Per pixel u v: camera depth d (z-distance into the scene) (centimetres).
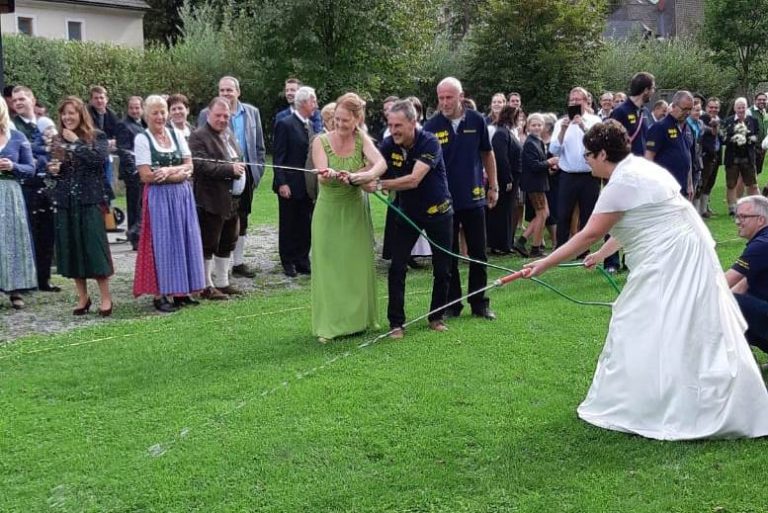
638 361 410
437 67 3038
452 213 606
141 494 361
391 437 417
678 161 816
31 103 787
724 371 396
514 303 703
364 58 2642
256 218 1289
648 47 3503
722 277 412
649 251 406
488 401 465
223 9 3120
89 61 2342
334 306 596
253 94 2698
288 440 413
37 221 765
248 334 615
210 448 405
